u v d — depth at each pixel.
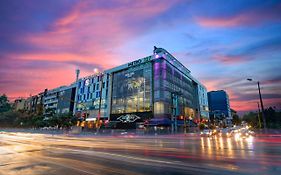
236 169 7.30
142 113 60.59
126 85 69.38
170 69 66.19
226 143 19.62
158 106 57.97
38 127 83.56
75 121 75.19
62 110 99.06
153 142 21.75
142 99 62.78
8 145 17.92
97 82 82.06
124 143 20.20
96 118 75.56
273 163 8.37
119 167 7.87
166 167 7.78
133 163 8.68
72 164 8.55
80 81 92.19
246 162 8.64
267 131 33.00
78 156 10.91
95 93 81.06
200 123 82.12
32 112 102.56
